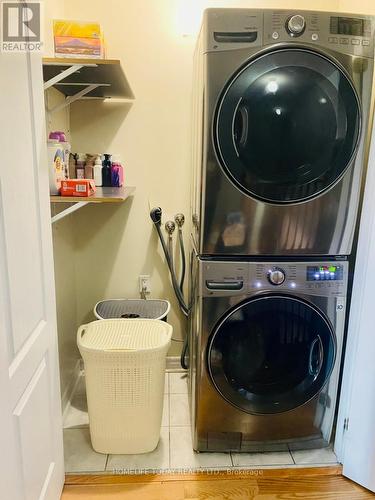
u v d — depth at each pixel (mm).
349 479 1646
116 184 2129
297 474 1663
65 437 1857
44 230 1283
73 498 1521
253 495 1553
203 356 1639
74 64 1473
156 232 2332
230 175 1513
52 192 1582
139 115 2199
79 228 2311
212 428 1726
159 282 2395
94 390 1671
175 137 2229
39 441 1236
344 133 1521
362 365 1573
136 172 2260
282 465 1709
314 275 1609
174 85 2172
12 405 1001
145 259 2363
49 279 1339
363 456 1582
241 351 1667
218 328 1608
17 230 1041
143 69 2154
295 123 1489
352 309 1641
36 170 1200
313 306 1634
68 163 1926
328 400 1742
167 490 1565
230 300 1599
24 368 1087
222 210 1546
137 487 1575
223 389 1665
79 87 1889
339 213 1591
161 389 1723
